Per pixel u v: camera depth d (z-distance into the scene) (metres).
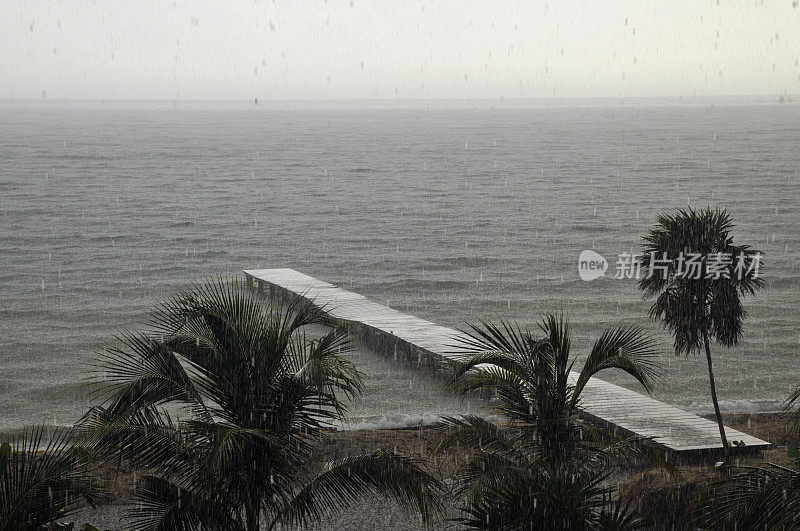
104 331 32.22
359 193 82.31
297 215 67.88
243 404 10.32
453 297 39.53
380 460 10.41
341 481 10.38
